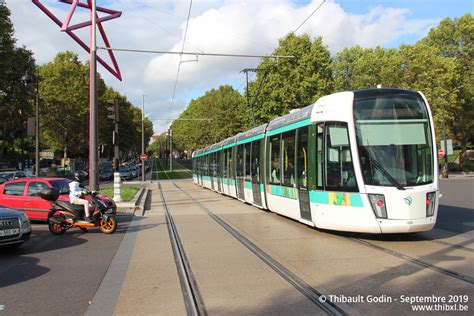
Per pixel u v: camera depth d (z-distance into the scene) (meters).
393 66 50.38
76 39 21.58
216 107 71.50
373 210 9.52
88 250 9.95
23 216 9.84
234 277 7.20
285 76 44.09
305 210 11.82
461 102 49.88
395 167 9.60
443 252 8.62
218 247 9.87
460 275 6.86
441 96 47.84
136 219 15.66
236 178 21.62
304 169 11.84
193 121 91.75
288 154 13.30
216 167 28.52
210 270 7.73
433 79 48.41
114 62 26.36
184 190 33.50
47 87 55.53
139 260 8.75
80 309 5.77
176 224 14.02
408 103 10.06
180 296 6.24
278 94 43.88
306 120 11.84
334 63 60.75
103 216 12.36
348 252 8.84
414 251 8.77
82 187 14.61
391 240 10.03
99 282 7.13
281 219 14.43
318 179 10.94
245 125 49.97
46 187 14.29
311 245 9.72
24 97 39.75
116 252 9.66
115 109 21.36
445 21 57.34
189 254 9.18
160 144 178.25
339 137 10.27
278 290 6.39
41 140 63.88
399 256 8.33
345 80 58.75
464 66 55.38
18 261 8.84
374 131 9.89
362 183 9.66
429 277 6.80
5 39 37.31
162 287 6.74
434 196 9.60
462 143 57.91
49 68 56.66
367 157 9.74
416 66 48.44
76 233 12.55
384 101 10.08
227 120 70.06
